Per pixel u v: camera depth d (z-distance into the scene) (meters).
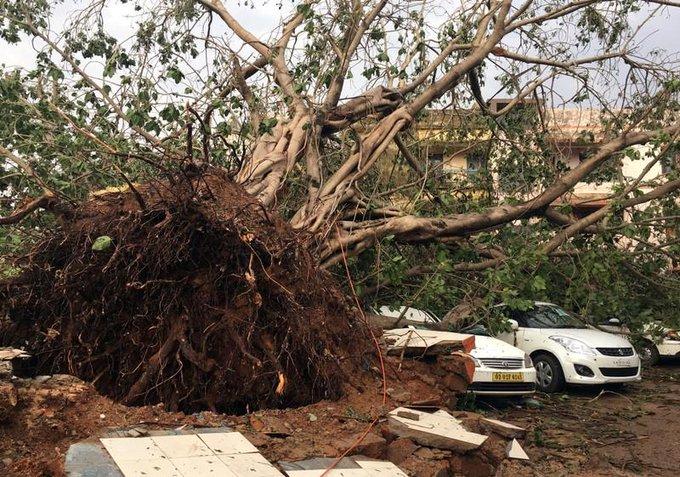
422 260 11.04
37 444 4.41
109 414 4.80
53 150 9.17
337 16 10.38
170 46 10.38
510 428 6.09
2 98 9.52
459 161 14.23
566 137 12.98
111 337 6.00
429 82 12.04
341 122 10.51
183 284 5.85
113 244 5.86
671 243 11.21
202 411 5.56
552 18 11.76
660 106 12.00
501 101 14.09
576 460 7.26
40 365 6.03
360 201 10.02
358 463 4.61
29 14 10.57
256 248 5.99
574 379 10.98
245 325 5.71
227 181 7.02
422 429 5.45
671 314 11.51
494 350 9.66
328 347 6.35
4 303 6.23
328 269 8.88
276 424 5.05
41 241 6.41
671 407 10.23
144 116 8.98
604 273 10.62
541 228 10.98
